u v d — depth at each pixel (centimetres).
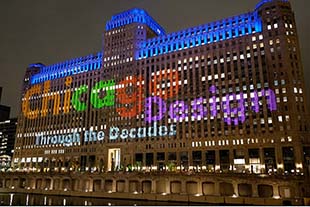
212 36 14875
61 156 18412
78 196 12388
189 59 15200
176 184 11362
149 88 16000
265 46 13238
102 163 16412
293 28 13212
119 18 18500
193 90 14588
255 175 9825
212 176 10431
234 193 9956
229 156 12794
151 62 16400
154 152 14762
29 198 12031
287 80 12344
